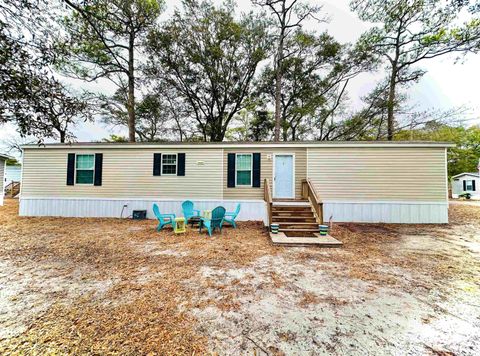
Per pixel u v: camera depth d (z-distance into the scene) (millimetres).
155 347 2062
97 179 9547
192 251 5059
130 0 11078
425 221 8305
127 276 3684
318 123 17094
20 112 3137
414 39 12633
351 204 8625
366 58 13883
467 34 10797
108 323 2416
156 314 2598
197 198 9320
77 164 9695
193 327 2367
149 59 13664
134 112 13883
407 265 4242
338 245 5395
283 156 9133
